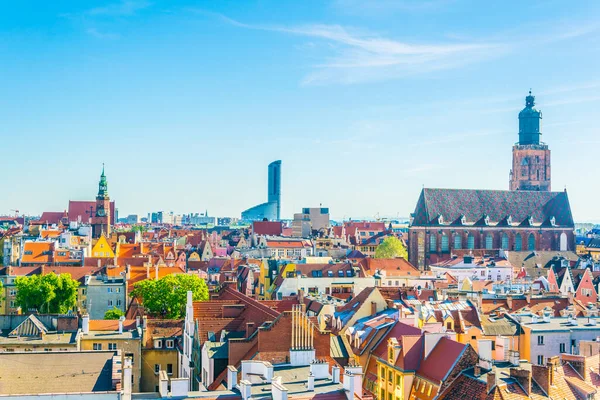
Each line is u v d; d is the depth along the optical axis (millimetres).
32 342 123375
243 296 146250
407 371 104938
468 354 98688
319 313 159000
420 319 128500
